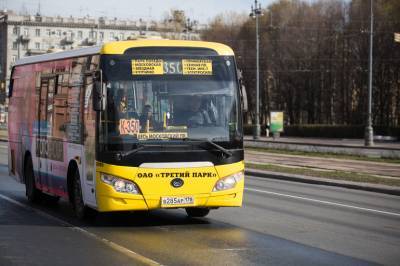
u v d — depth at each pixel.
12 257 10.12
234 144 12.95
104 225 13.46
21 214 15.20
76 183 14.29
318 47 91.75
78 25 151.88
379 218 15.21
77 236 12.10
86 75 13.65
